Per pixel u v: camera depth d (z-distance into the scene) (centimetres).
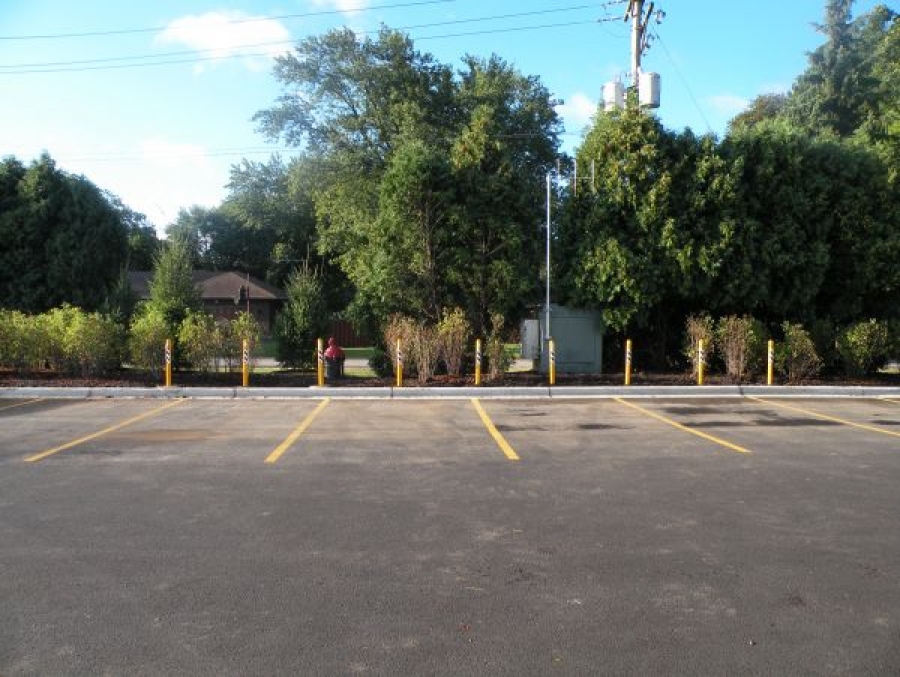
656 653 369
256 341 1653
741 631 394
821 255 1750
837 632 392
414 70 3102
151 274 5206
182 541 543
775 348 1670
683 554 514
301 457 854
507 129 3102
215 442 952
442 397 1465
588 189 1864
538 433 1025
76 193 2339
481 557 509
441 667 354
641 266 1728
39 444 934
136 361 1645
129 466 803
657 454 873
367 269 1914
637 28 2067
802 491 691
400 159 1816
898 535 557
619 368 1917
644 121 1805
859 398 1463
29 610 420
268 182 4788
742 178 1794
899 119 2070
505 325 1842
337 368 1681
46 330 1636
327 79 3231
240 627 398
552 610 421
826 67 3888
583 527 578
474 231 1820
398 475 761
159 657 364
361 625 401
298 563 496
